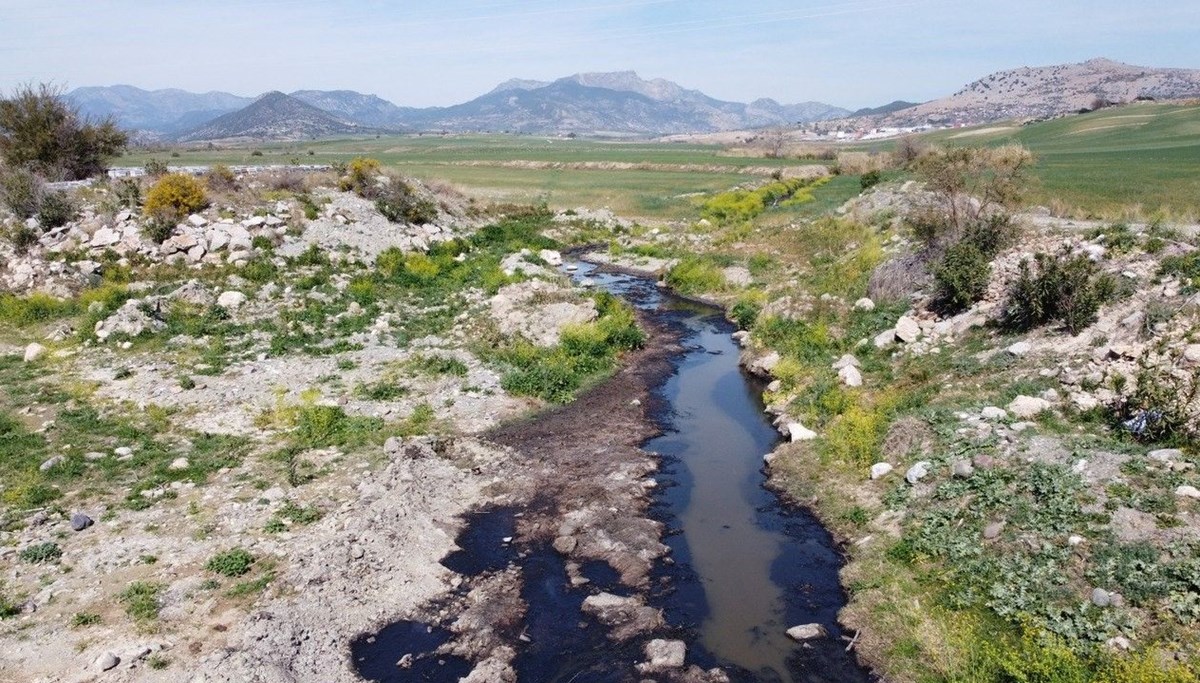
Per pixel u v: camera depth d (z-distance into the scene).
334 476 14.78
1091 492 11.12
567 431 18.12
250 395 18.50
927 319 20.36
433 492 14.37
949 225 23.72
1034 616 9.59
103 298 23.64
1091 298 15.85
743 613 11.19
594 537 13.26
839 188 61.12
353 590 11.23
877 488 13.89
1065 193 32.94
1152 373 13.00
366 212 35.44
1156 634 8.71
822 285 27.59
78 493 13.45
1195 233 19.25
